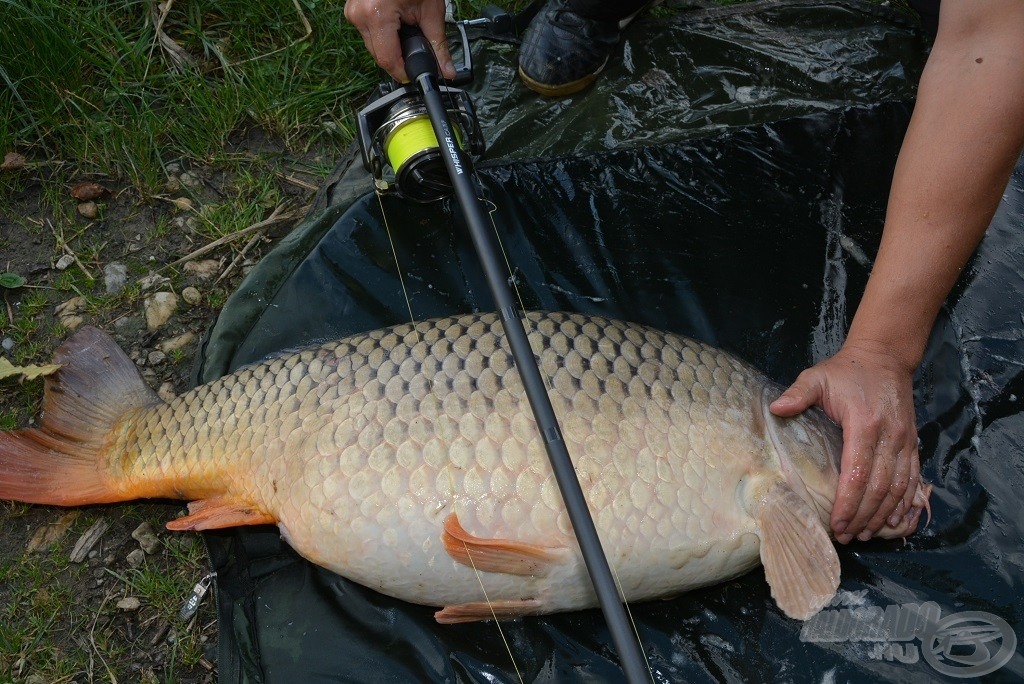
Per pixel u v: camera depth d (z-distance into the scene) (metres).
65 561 1.24
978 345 1.30
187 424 1.16
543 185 1.46
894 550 1.17
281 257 1.40
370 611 1.15
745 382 1.15
